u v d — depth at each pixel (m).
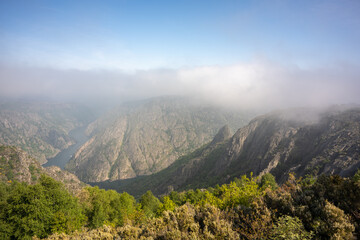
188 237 15.73
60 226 32.59
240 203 23.77
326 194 16.19
